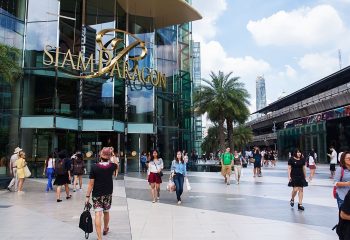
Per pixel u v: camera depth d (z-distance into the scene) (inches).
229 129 1561.3
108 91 1130.0
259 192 604.1
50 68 1020.5
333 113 1782.7
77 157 639.8
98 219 267.1
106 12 1175.0
